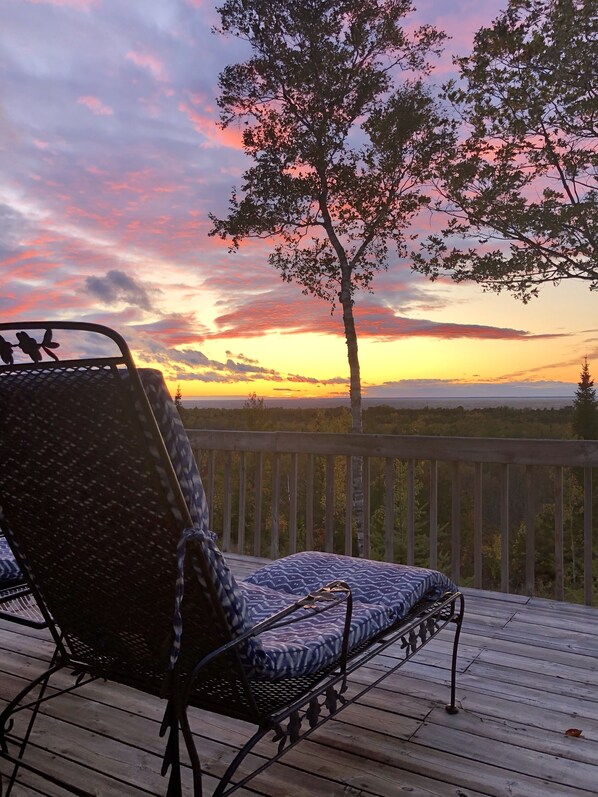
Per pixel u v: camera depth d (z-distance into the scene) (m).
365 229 8.80
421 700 2.25
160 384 1.20
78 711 2.13
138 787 1.71
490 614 3.29
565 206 8.27
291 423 20.14
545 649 2.78
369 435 4.04
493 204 8.44
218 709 1.43
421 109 8.23
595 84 8.09
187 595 1.32
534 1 8.16
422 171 8.66
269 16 8.12
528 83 8.30
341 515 20.17
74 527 1.42
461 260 8.73
